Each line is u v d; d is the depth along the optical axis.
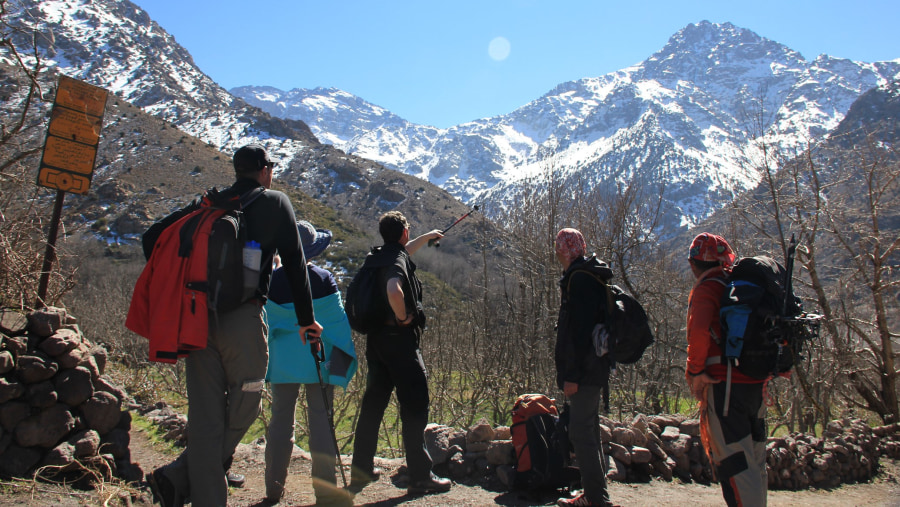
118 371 11.79
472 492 4.46
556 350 3.92
